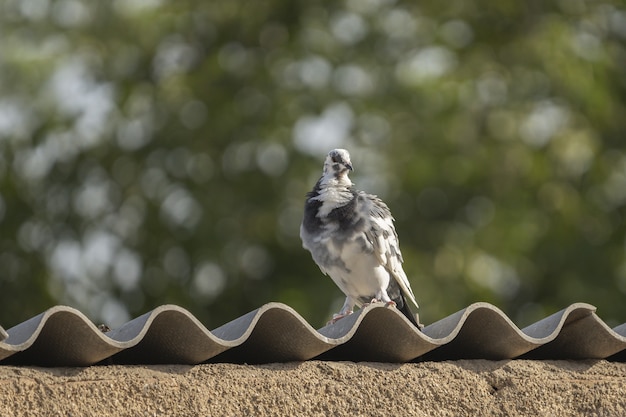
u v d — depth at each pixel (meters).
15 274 19.44
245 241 18.75
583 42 19.62
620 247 19.08
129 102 19.70
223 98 19.31
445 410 5.93
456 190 19.02
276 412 5.65
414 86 19.41
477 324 5.95
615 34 19.83
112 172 19.64
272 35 19.72
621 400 6.18
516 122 19.38
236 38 19.78
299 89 19.23
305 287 18.30
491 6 19.92
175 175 19.17
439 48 19.81
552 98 19.45
